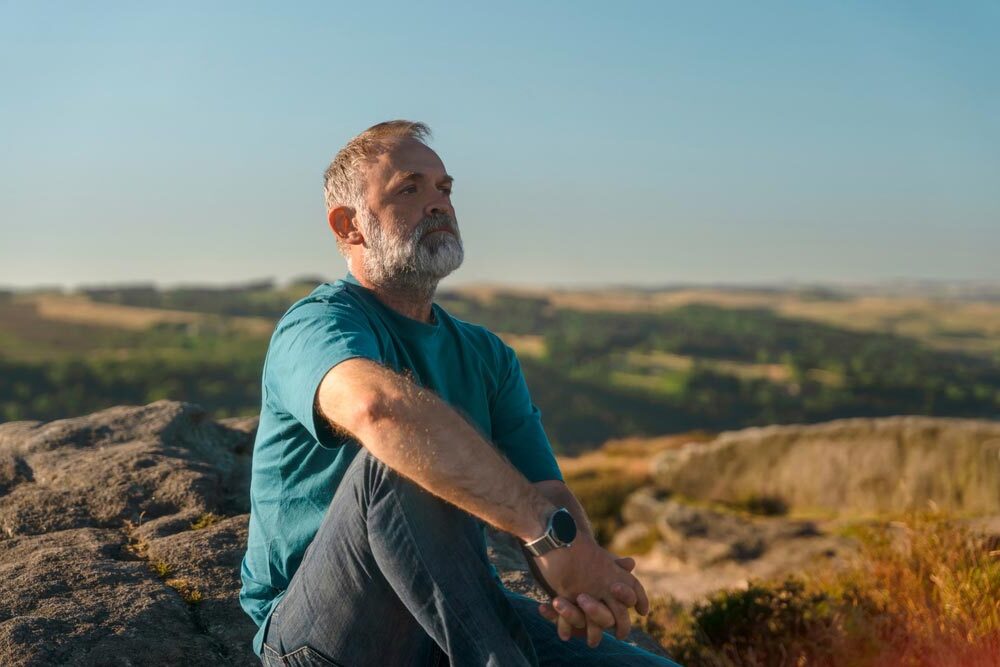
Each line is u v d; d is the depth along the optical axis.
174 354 177.62
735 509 13.28
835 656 3.80
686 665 4.15
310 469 2.09
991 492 11.48
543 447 2.50
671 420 139.88
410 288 2.32
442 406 1.77
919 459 12.18
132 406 4.80
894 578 4.45
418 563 1.78
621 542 12.73
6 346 194.38
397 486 1.79
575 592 1.88
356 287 2.33
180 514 3.66
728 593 4.69
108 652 2.48
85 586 2.86
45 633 2.50
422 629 1.99
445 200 2.36
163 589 2.91
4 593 2.75
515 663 1.77
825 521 11.44
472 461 1.75
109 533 3.43
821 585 4.70
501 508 1.79
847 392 158.00
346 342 1.91
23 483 3.91
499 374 2.49
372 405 1.73
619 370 176.50
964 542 4.55
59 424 4.52
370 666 1.92
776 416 143.00
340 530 1.89
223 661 2.62
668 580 8.64
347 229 2.38
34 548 3.25
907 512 5.00
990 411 148.88
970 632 3.63
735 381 163.12
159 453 4.17
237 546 3.34
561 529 1.84
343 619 1.90
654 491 14.61
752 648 4.17
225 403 141.62
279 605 2.05
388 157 2.31
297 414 1.91
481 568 1.82
